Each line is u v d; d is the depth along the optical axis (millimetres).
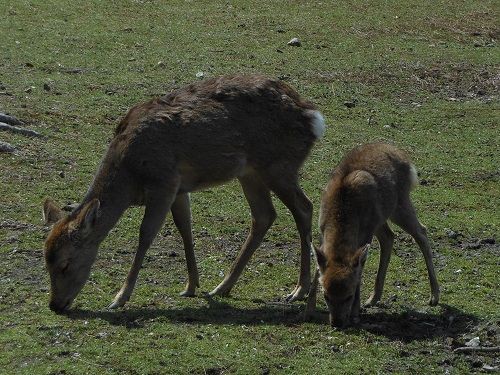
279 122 12906
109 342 10820
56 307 11750
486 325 11898
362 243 12211
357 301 11883
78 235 11805
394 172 12719
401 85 25016
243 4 30594
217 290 12844
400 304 12758
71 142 18828
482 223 16438
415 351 11109
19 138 18422
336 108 22922
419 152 20406
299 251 14844
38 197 16047
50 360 10367
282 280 13594
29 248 13953
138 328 11266
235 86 12859
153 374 10188
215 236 15211
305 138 13070
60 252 11719
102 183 12352
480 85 25469
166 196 12336
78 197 16281
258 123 12812
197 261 14148
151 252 14305
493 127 22453
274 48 26844
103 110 20953
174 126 12391
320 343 11148
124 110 21141
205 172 12664
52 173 17141
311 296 11930
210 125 12539
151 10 29406
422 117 22891
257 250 14789
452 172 19281
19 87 21859
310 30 28625
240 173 12906
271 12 30016
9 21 27094
